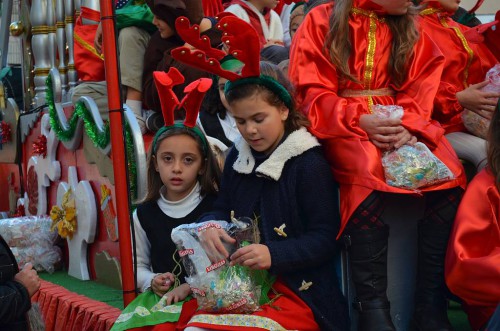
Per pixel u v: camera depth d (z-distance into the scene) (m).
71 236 5.04
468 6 6.50
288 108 3.06
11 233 5.25
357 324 3.08
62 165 5.32
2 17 7.13
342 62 3.23
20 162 6.28
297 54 3.30
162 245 3.41
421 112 3.18
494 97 3.31
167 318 3.03
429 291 3.01
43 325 4.29
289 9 6.12
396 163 2.94
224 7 6.05
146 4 4.88
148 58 4.56
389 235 3.11
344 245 3.04
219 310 2.82
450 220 3.00
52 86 5.20
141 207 3.54
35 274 3.46
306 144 3.00
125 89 4.80
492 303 2.73
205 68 2.95
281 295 2.94
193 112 3.37
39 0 5.96
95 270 4.84
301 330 2.83
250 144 3.05
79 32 5.30
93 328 3.77
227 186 3.24
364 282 2.95
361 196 2.93
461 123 3.60
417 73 3.28
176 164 3.38
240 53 2.89
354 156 2.99
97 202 4.72
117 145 3.49
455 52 3.71
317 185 2.96
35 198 5.82
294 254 2.86
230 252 2.92
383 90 3.29
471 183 2.91
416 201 3.15
